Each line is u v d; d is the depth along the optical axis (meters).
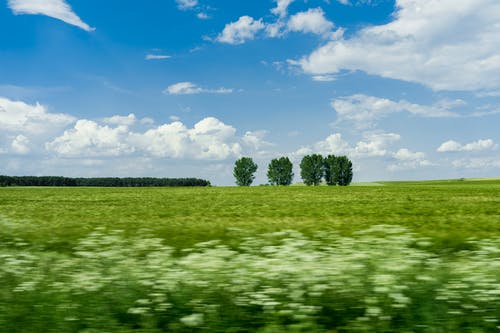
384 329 5.09
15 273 6.60
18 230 11.63
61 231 12.16
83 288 5.91
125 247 7.50
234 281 5.50
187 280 5.66
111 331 5.27
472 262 5.89
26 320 5.41
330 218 21.92
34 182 158.25
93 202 41.78
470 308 5.17
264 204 36.09
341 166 143.25
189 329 5.22
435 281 5.45
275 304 5.20
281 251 6.31
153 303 5.64
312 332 5.06
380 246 6.38
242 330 5.18
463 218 21.17
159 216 24.33
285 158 144.50
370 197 47.84
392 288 5.24
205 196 54.22
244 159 141.00
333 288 5.38
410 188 79.06
